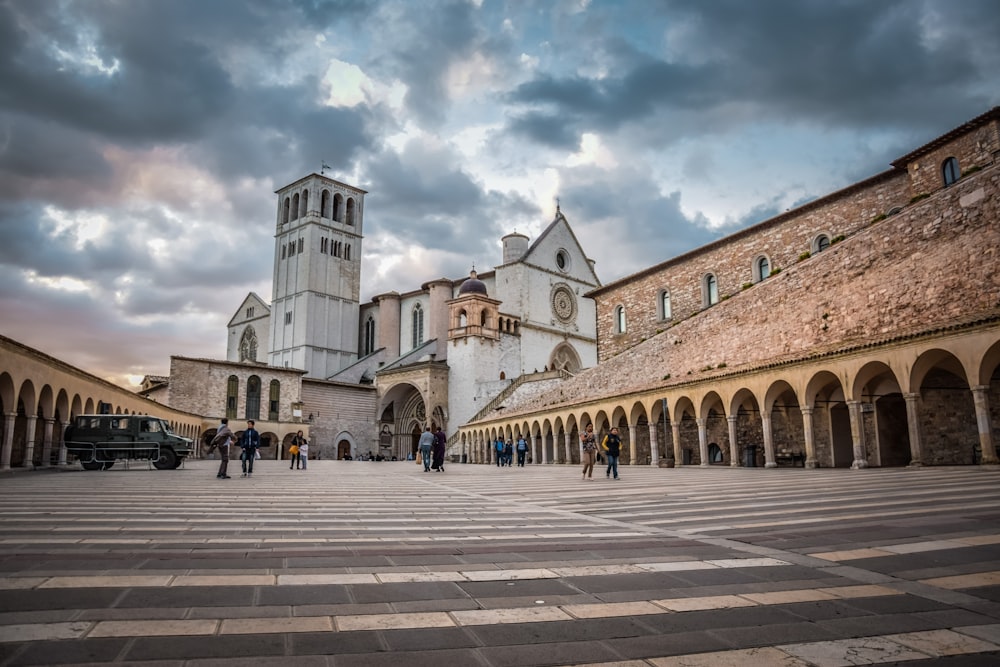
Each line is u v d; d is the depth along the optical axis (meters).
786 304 37.38
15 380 28.31
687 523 10.96
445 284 93.06
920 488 15.58
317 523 11.16
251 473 30.48
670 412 38.97
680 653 4.39
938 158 36.94
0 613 5.02
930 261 29.06
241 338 116.00
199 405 72.69
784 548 8.22
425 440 36.12
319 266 105.25
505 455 48.03
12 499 15.09
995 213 26.56
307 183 108.56
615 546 8.62
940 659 4.25
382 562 7.44
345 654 4.29
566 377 69.19
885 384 31.12
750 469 31.91
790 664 4.17
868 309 31.44
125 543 8.50
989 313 23.22
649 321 60.56
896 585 6.18
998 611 5.31
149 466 38.44
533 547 8.55
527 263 86.00
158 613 5.11
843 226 44.38
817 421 34.31
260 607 5.37
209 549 8.14
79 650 4.20
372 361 97.25
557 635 4.77
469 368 79.25
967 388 29.58
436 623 5.04
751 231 51.12
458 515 12.66
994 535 8.49
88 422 32.84
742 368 33.72
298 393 78.88
